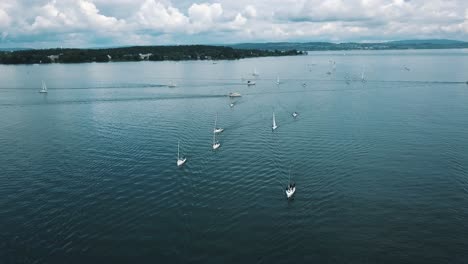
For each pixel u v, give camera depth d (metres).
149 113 165.00
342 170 97.56
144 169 98.00
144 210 77.56
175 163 102.06
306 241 67.75
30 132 132.62
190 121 149.38
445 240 68.12
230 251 65.00
